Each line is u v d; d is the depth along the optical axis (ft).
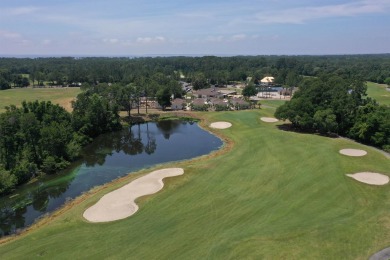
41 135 210.38
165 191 161.68
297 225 123.03
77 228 129.70
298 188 158.20
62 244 118.21
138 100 374.63
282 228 121.19
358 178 168.25
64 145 220.64
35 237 125.08
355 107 259.80
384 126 222.07
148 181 175.83
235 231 120.57
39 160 206.90
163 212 139.44
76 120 273.75
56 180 191.52
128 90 360.07
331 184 160.56
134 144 269.44
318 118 256.32
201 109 387.55
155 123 348.18
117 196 158.20
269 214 133.39
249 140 253.24
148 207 145.07
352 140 245.45
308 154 205.87
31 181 191.42
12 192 177.78
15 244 121.08
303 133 265.95
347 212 133.59
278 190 156.97
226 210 138.41
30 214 151.53
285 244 110.83
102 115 303.48
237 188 161.48
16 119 208.23
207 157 223.10
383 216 129.59
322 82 282.15
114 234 123.24
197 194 156.46
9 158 195.72
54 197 168.96
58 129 219.61
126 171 202.59
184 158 225.56
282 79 650.84
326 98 272.92
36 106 250.57
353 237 114.52
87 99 302.04
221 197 151.74
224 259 104.22
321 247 109.09
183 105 405.59
